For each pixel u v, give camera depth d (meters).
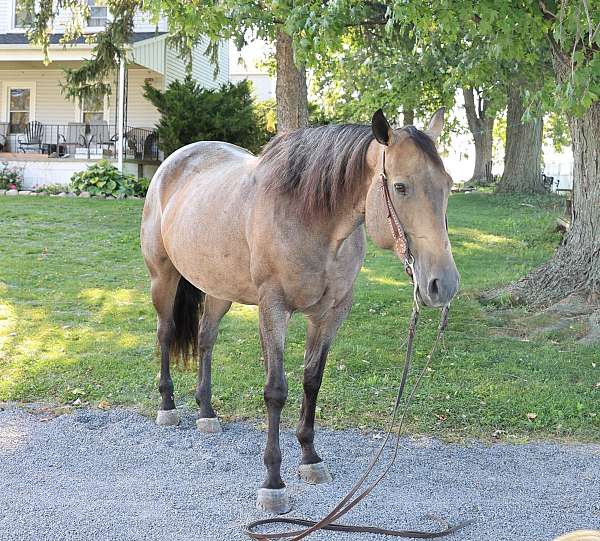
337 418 5.65
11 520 3.76
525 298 8.52
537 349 7.20
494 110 11.55
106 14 21.92
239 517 3.89
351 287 4.30
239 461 4.77
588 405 5.86
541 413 5.71
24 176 19.72
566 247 8.60
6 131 22.33
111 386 6.29
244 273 4.48
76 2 16.67
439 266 3.26
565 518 3.95
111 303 9.05
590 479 4.55
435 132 3.64
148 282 10.22
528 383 6.30
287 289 4.09
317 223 3.96
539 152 21.48
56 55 19.92
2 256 11.37
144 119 21.86
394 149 3.45
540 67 9.62
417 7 6.32
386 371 6.69
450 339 7.57
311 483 4.39
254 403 5.98
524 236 13.48
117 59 17.31
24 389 6.13
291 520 3.78
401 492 4.28
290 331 7.93
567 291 8.28
